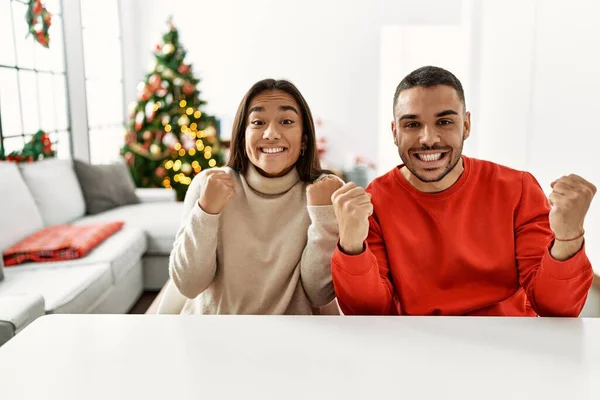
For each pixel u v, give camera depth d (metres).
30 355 0.89
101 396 0.76
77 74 4.45
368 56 6.34
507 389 0.78
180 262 1.29
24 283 2.25
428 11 6.26
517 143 4.28
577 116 3.16
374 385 0.79
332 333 0.97
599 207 2.87
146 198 4.34
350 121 6.44
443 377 0.81
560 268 1.04
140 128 5.17
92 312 2.37
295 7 6.29
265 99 1.33
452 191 1.27
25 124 3.69
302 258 1.31
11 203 2.81
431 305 1.25
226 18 6.28
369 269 1.10
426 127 1.19
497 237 1.26
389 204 1.30
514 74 4.36
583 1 3.07
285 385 0.79
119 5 5.93
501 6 4.73
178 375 0.82
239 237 1.36
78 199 3.74
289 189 1.40
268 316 1.06
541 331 0.98
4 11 3.40
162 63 5.23
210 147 5.22
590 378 0.81
